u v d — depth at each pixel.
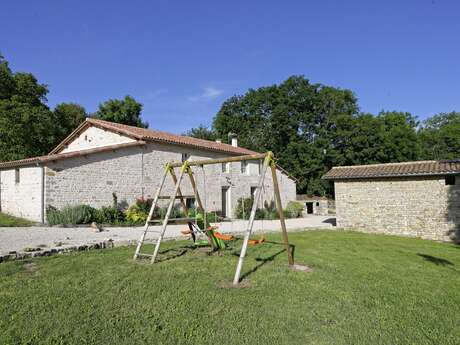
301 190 38.50
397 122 42.81
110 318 4.43
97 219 15.50
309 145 37.22
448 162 15.39
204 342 3.84
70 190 15.61
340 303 5.12
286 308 4.87
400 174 15.43
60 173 15.30
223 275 6.57
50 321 4.30
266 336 4.00
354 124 37.78
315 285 6.03
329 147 37.50
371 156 37.28
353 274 6.98
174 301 5.05
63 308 4.73
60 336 3.93
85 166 16.20
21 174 16.02
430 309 4.99
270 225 17.77
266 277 6.49
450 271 7.69
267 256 8.62
